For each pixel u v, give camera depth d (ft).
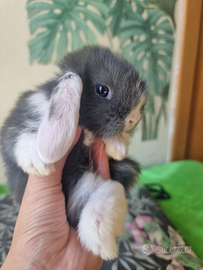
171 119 1.02
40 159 0.35
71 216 0.43
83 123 0.40
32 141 0.36
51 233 0.40
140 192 0.80
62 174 0.45
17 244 0.40
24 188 0.46
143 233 0.63
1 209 0.69
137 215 0.70
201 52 0.95
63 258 0.41
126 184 0.51
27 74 0.78
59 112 0.33
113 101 0.39
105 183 0.42
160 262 0.55
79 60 0.42
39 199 0.40
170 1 0.86
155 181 0.91
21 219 0.41
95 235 0.36
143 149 1.00
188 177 0.93
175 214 0.75
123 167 0.51
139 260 0.55
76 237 0.43
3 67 0.75
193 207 0.79
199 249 0.62
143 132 0.96
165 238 0.62
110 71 0.39
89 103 0.39
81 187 0.42
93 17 0.79
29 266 0.39
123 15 0.82
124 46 0.85
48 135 0.32
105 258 0.37
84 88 0.39
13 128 0.40
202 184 0.90
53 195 0.41
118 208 0.38
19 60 0.75
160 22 0.87
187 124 1.04
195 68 0.97
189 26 0.88
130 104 0.39
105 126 0.39
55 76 0.44
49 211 0.40
